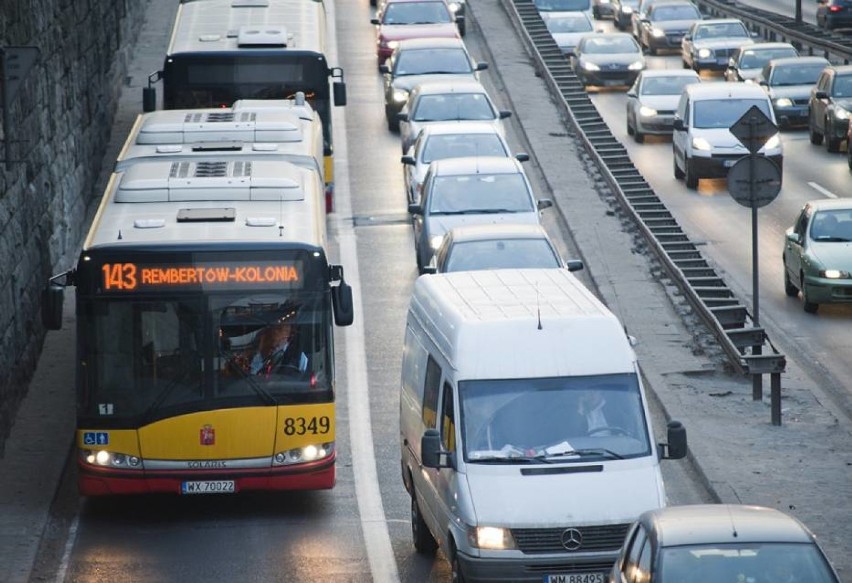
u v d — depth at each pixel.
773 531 39.50
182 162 66.94
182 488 57.72
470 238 82.50
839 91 138.88
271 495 62.91
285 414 57.91
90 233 59.44
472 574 47.00
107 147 124.56
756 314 74.31
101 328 57.28
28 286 76.88
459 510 47.66
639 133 145.38
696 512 41.06
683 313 85.25
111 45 132.25
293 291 57.94
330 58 169.00
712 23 185.50
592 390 50.06
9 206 72.25
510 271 58.94
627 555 41.59
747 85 129.12
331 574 53.44
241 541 57.22
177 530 58.66
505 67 161.75
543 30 175.62
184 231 58.78
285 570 53.84
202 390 57.50
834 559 52.00
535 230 83.69
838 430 67.06
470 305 53.28
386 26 159.25
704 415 69.44
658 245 93.88
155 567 54.41
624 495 47.53
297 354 58.06
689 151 123.25
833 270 87.69
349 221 110.62
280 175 64.69
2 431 66.75
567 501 47.28
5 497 61.41
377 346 83.19
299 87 101.12
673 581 38.16
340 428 70.88
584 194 115.31
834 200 93.50
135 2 162.25
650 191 110.62
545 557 46.75
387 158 129.00
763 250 103.88
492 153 106.81
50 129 88.31
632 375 50.47
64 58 96.62
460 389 49.91
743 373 71.00
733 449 64.56
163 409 57.38
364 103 148.62
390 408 73.62
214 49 100.12
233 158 71.50
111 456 57.50
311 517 60.00
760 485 59.97
